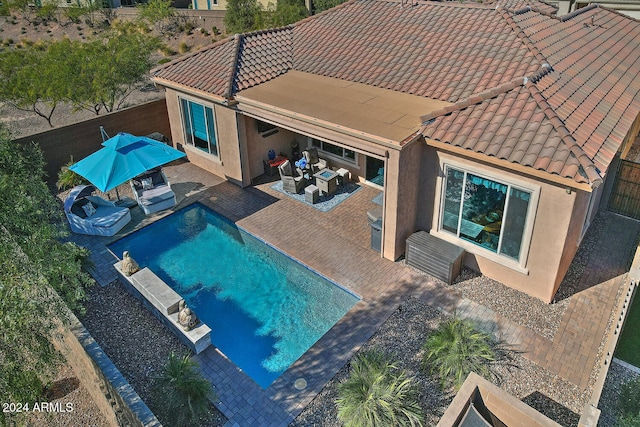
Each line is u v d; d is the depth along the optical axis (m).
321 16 24.89
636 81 18.52
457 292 15.13
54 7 63.53
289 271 16.80
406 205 16.03
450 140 14.38
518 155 13.05
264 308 15.20
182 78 21.78
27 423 11.78
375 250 17.20
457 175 15.15
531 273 14.53
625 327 13.84
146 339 13.88
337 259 16.86
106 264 17.09
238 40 22.67
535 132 13.58
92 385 12.09
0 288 9.86
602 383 10.77
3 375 10.44
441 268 15.37
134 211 20.23
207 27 55.66
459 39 19.44
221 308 15.23
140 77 27.94
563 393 11.81
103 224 18.50
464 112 15.21
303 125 17.27
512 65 17.00
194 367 12.59
